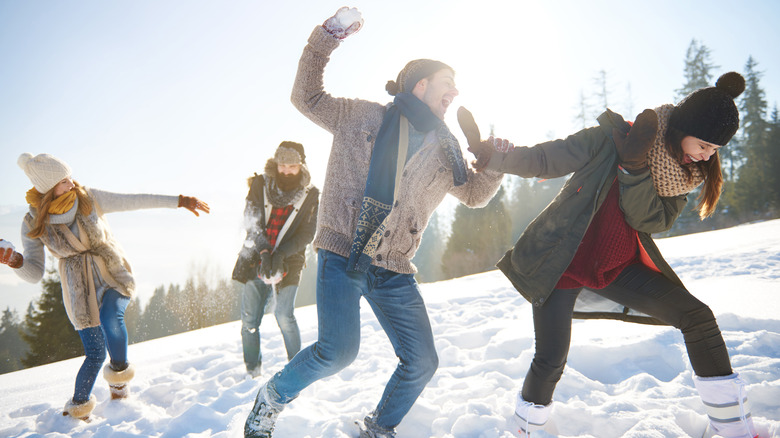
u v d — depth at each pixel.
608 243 2.05
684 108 1.81
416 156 2.19
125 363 3.41
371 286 2.21
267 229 3.55
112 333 3.33
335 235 2.18
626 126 1.97
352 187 2.19
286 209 3.52
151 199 3.46
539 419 2.18
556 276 2.03
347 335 2.12
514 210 46.22
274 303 3.62
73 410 3.14
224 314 38.56
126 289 3.37
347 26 2.16
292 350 3.69
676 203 1.99
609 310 2.32
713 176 1.94
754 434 1.90
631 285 2.05
